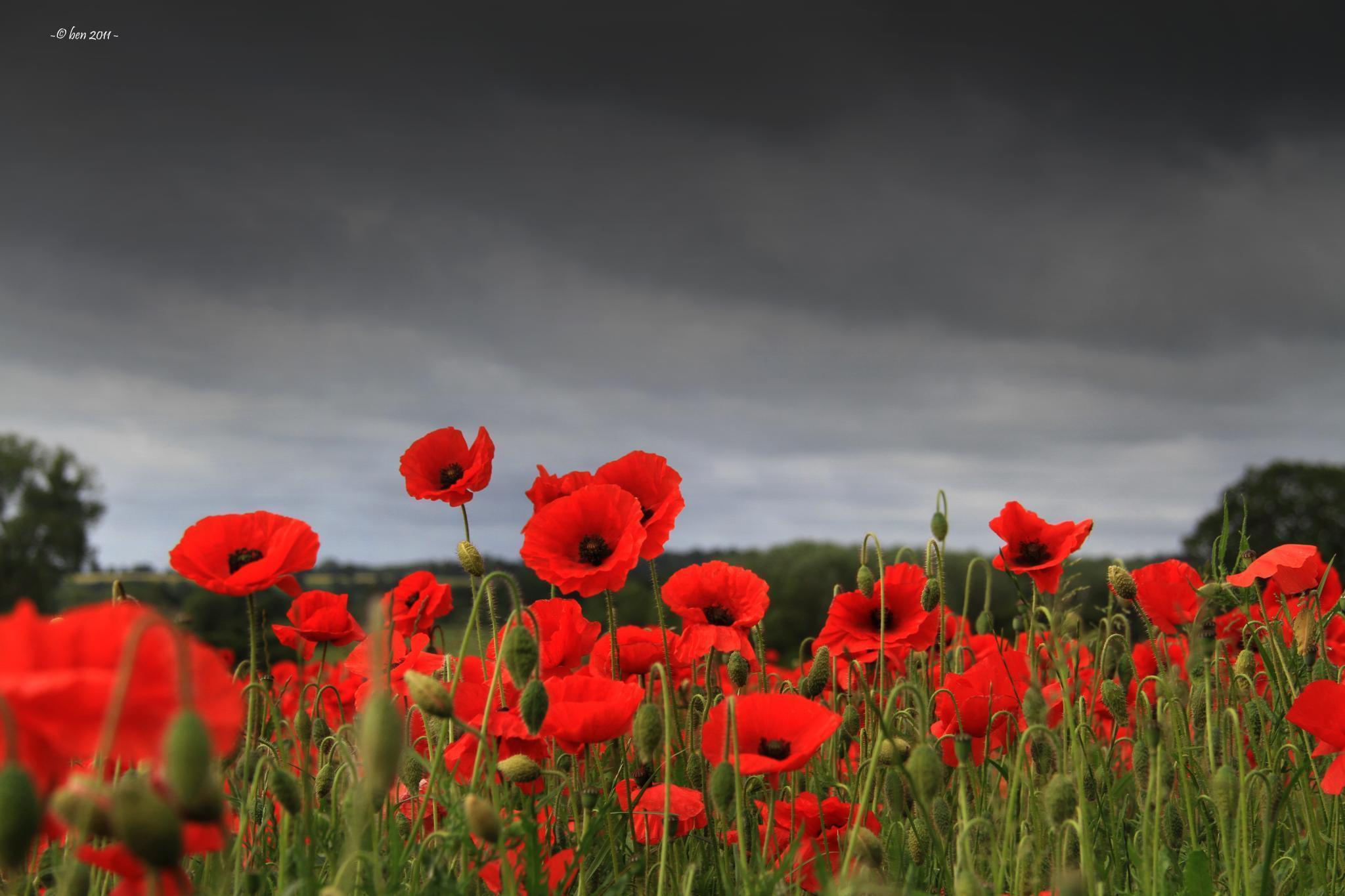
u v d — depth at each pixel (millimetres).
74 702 1387
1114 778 3744
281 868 2166
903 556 4266
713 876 2959
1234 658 4281
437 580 4418
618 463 3752
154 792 1404
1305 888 3006
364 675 3564
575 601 3781
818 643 4082
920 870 2855
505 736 2830
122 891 1692
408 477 4133
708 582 3830
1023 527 4281
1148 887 2527
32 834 1299
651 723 2576
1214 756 3090
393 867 2244
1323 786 2771
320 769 2918
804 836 3010
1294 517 39719
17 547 69562
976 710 3287
